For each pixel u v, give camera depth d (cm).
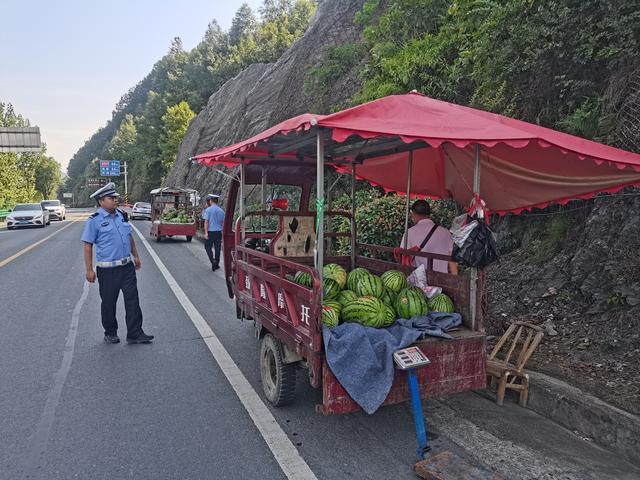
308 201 680
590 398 396
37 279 1111
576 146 377
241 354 596
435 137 331
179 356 588
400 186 709
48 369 542
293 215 570
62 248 1792
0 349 611
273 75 3391
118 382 505
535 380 440
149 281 1090
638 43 533
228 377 520
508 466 343
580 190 512
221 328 711
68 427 406
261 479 331
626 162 371
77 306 844
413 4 1252
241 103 3678
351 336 344
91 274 623
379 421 419
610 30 567
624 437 355
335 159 603
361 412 437
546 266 645
